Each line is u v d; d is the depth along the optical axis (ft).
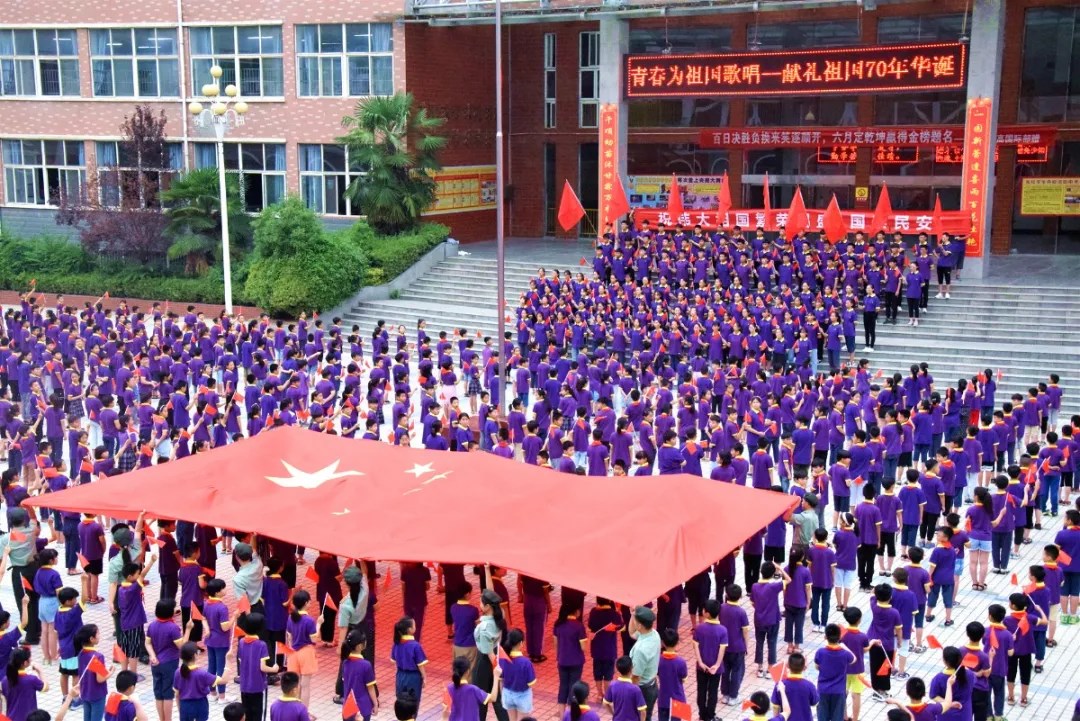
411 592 49.60
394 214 126.41
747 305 96.32
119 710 37.45
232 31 136.98
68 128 146.72
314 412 71.77
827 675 41.32
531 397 92.12
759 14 132.77
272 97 136.36
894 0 106.32
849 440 74.23
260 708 42.04
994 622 43.47
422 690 45.50
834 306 94.02
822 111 134.00
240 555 47.32
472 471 55.77
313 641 49.78
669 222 119.24
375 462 57.31
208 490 53.01
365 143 122.72
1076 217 124.98
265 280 119.14
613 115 121.19
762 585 47.50
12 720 39.11
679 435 74.54
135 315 101.50
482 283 123.44
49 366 84.74
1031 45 121.19
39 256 139.44
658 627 47.70
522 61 150.82
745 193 139.44
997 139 120.26
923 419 73.10
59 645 45.16
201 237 127.75
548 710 44.98
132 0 140.05
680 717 36.60
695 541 46.75
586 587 42.29
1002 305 100.78
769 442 69.56
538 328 98.58
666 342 92.89
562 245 145.18
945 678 39.14
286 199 122.83
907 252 109.70
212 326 105.81
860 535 56.08
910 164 130.00
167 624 42.57
